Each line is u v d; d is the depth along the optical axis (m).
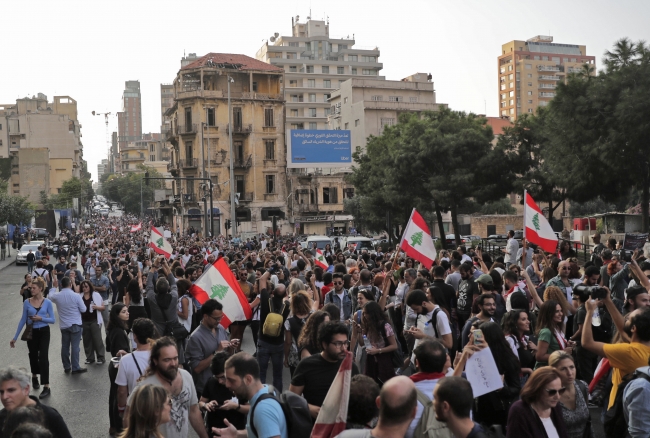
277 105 82.00
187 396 6.04
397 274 14.30
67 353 13.04
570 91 31.28
